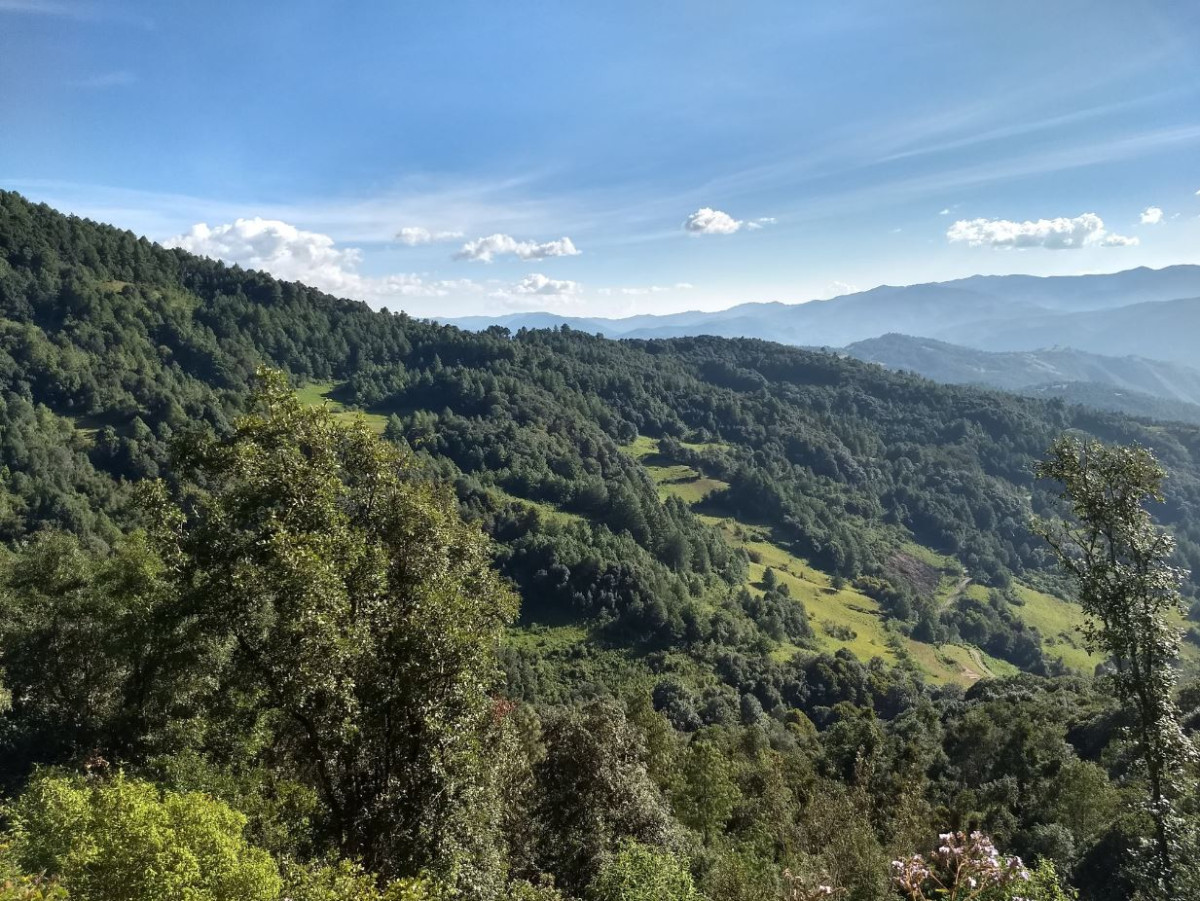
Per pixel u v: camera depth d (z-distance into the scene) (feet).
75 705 71.82
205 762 52.08
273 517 39.63
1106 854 72.49
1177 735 36.63
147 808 28.68
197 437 42.98
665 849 58.08
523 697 225.76
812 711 261.03
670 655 272.72
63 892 24.04
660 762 101.76
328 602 37.19
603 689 242.78
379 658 40.45
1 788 59.98
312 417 43.93
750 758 147.33
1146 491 38.17
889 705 270.26
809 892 42.47
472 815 43.39
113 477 293.84
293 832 42.09
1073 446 41.04
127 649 62.59
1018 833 95.14
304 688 36.86
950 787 129.90
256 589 38.24
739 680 269.23
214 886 27.09
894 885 50.06
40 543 76.18
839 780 136.26
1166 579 37.52
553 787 67.51
